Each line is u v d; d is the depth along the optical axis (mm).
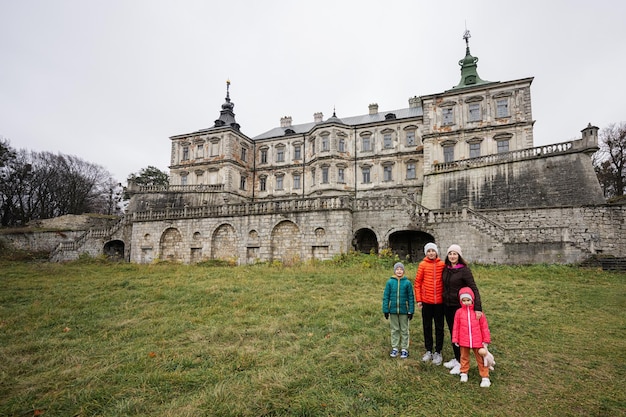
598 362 6418
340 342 7492
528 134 34844
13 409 4891
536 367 6219
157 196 46000
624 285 14305
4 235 38719
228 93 56656
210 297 12742
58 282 17531
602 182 45219
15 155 56906
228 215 28703
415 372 5961
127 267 25359
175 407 4840
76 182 64438
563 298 11867
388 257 22859
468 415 4633
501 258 21031
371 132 45781
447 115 38469
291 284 15047
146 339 8094
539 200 28453
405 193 42781
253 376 5766
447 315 6266
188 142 51281
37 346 7641
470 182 32531
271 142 52312
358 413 4664
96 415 4734
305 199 26234
